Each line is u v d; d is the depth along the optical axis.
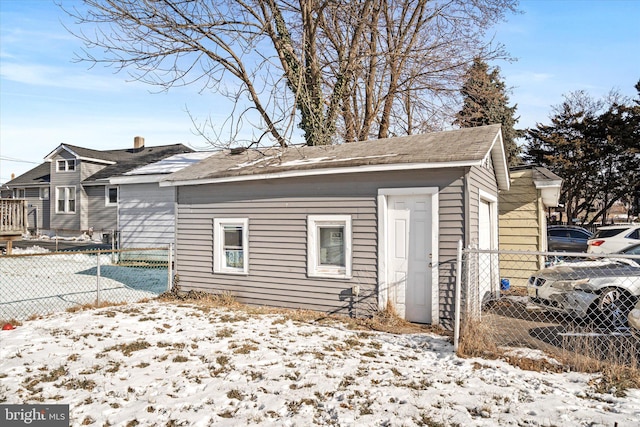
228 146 9.46
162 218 17.62
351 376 4.78
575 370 4.93
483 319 6.41
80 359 5.31
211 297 9.44
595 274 6.90
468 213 7.05
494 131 8.23
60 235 29.48
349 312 8.00
